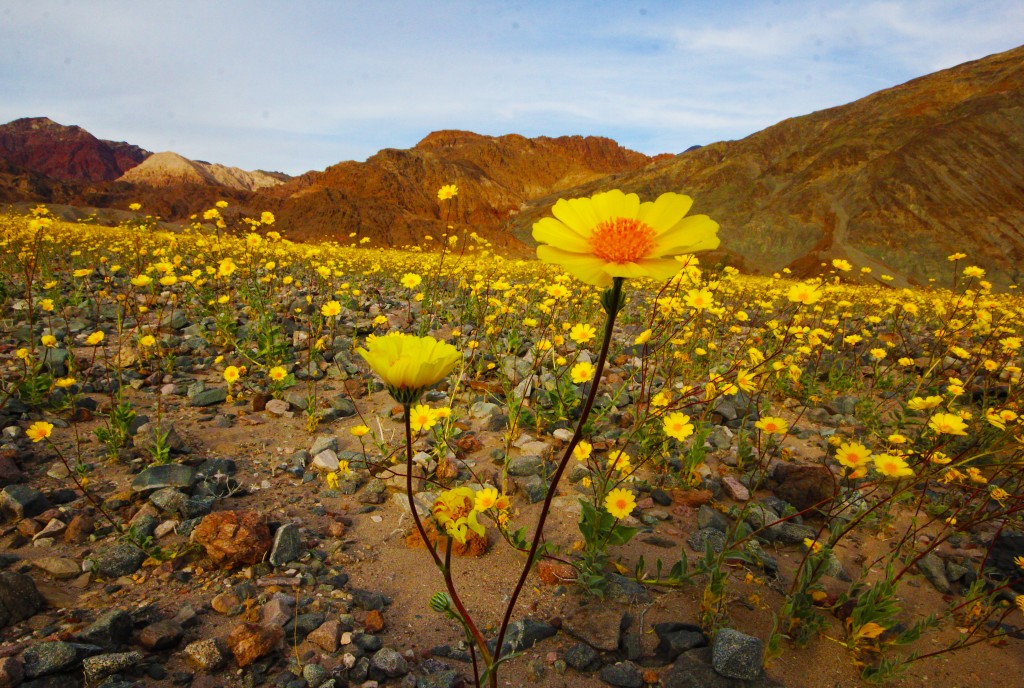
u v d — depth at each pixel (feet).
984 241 482.69
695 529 11.12
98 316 23.02
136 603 8.02
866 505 11.84
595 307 27.17
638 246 3.69
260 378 18.03
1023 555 10.48
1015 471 11.98
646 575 9.40
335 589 8.77
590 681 7.38
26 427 12.89
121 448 12.39
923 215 526.98
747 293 41.45
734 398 17.79
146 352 18.56
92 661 6.50
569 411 14.76
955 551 10.80
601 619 8.18
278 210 604.49
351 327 24.43
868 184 585.63
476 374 18.15
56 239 37.52
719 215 629.10
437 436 12.85
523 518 11.10
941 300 34.91
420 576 9.29
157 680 6.68
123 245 39.32
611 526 8.77
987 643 8.41
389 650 7.28
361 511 11.08
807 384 19.21
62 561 8.56
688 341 18.98
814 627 8.11
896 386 20.25
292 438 14.17
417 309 29.76
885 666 7.36
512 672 7.39
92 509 10.19
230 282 32.96
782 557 10.48
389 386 3.72
